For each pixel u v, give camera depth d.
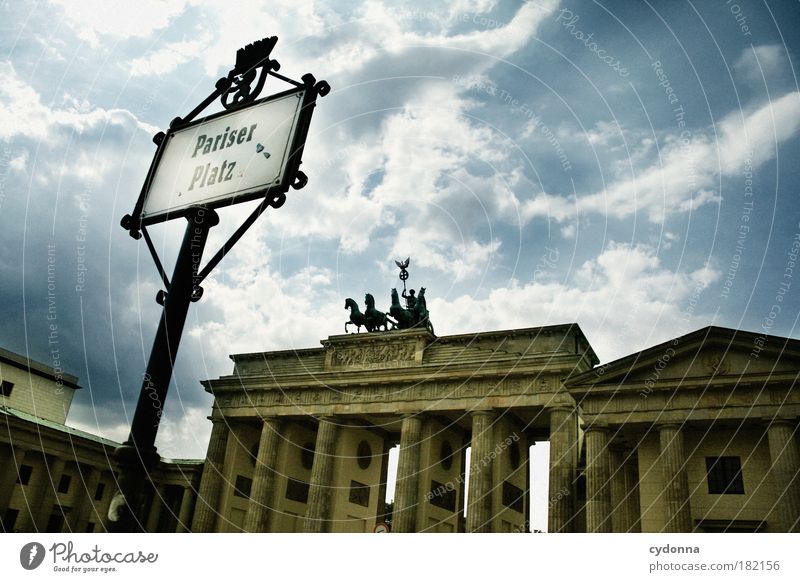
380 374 84.12
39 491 83.25
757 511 58.44
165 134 9.95
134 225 9.53
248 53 9.84
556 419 73.12
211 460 92.56
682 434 61.16
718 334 60.41
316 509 82.44
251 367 96.56
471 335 82.38
